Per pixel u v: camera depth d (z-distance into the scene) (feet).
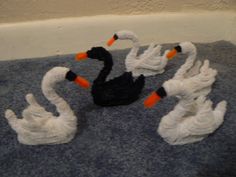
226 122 1.81
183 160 1.56
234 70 2.40
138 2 2.64
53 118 1.63
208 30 2.95
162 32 2.81
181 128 1.60
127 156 1.57
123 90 1.90
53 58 2.53
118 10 2.64
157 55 2.21
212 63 2.50
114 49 2.72
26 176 1.47
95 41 2.66
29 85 2.15
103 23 2.61
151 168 1.51
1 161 1.55
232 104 1.96
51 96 1.55
